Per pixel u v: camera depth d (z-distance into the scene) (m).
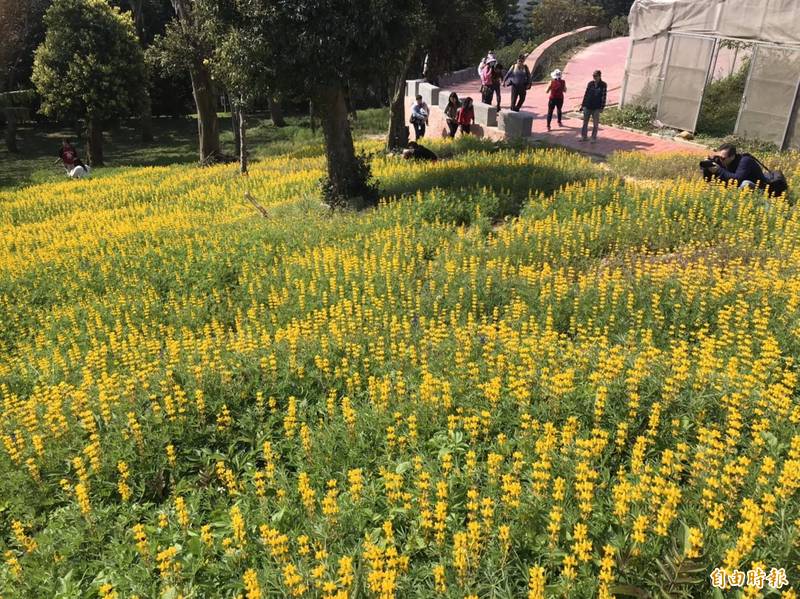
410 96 24.92
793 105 14.35
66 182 20.78
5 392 6.84
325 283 8.96
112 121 26.81
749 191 9.75
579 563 3.44
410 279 8.66
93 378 7.20
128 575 3.89
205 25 12.06
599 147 16.31
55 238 13.28
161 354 7.36
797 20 13.95
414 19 12.02
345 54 11.34
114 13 25.89
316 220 12.00
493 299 7.64
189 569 3.90
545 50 29.66
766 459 3.61
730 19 15.52
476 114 20.44
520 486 3.94
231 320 8.81
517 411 4.95
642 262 8.13
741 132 15.72
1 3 29.14
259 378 6.12
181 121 37.16
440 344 6.32
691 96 16.69
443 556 3.72
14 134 29.44
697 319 6.22
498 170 13.38
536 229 9.54
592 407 4.76
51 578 4.03
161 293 10.00
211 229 12.33
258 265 10.23
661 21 17.66
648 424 4.58
